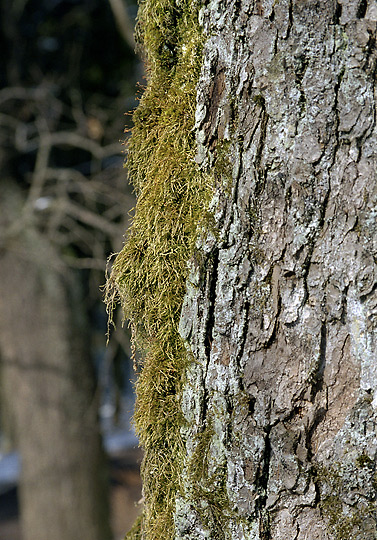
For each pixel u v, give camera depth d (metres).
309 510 1.12
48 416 5.69
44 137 5.75
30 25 6.61
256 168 1.12
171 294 1.25
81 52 6.70
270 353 1.13
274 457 1.14
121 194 5.81
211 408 1.20
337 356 1.10
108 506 5.94
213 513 1.19
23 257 5.66
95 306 6.68
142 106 1.36
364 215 1.07
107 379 6.29
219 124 1.17
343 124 1.07
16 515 6.87
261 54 1.11
